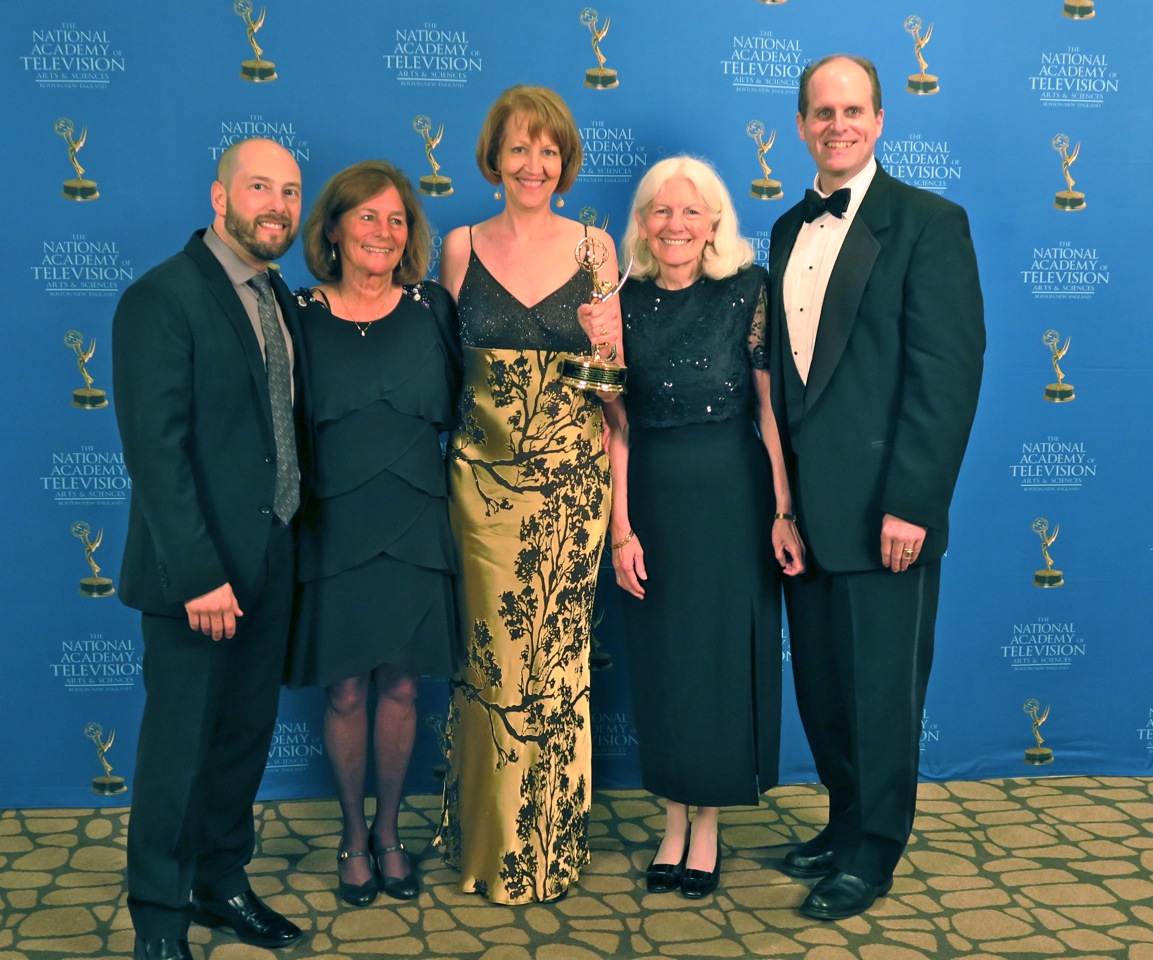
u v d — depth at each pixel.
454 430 2.60
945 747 3.24
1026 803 3.10
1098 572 3.23
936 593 2.55
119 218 2.88
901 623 2.48
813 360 2.44
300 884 2.64
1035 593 3.23
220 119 2.87
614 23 2.94
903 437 2.36
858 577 2.46
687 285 2.52
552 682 2.57
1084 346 3.15
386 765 2.60
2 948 2.33
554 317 2.49
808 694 2.67
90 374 2.93
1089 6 3.02
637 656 2.64
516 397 2.49
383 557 2.44
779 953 2.34
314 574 2.43
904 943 2.38
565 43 2.94
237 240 2.15
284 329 2.33
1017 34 3.02
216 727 2.28
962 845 2.84
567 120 2.47
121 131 2.84
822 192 2.53
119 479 2.97
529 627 2.54
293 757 3.13
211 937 2.40
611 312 2.48
